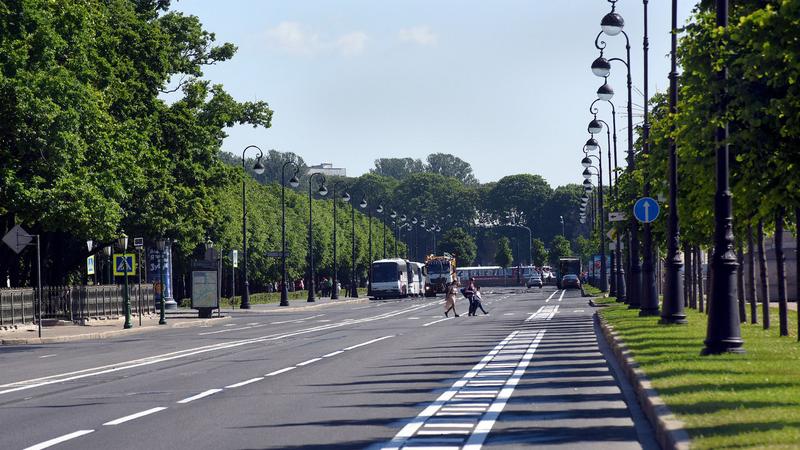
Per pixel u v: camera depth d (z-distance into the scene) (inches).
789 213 1449.3
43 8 2566.4
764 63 882.8
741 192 1120.8
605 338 1786.4
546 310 3469.5
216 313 3902.6
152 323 3041.3
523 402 911.0
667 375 929.5
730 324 1137.4
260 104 3878.0
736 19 1082.7
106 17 3139.8
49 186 2539.4
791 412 667.4
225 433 756.0
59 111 2480.3
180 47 3737.7
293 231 7081.7
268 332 2429.9
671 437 593.3
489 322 2679.6
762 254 1784.0
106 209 2640.3
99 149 2694.4
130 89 3208.7
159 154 3331.7
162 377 1264.8
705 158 1210.6
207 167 3715.6
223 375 1266.0
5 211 2578.7
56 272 3346.5
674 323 1771.7
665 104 2497.5
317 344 1881.2
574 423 771.4
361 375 1219.9
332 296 5772.6
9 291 2605.8
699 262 2386.8
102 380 1251.2
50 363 1599.4
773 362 1031.0
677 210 1818.4
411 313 3622.0
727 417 653.9
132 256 2751.0
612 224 3073.3
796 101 916.0
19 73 2449.6
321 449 673.6
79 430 792.3
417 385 1084.5
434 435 728.3
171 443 711.7
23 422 856.9
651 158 1968.5
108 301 3184.1
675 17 1700.3
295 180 4771.2
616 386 1022.4
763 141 995.3
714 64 1029.8
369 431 754.8
